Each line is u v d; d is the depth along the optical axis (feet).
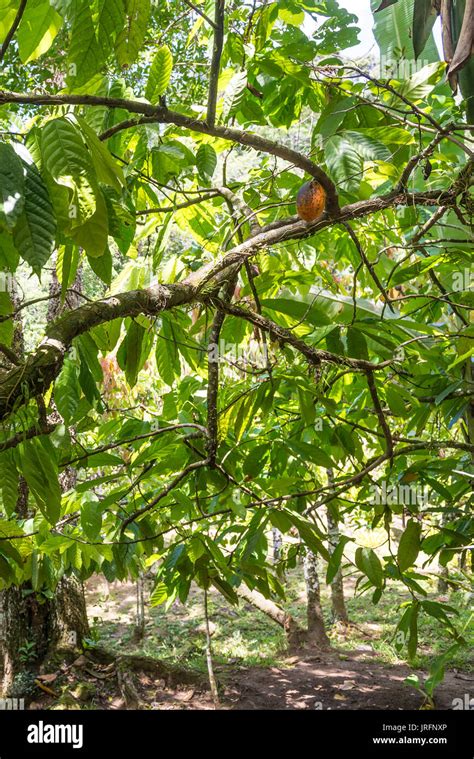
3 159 2.85
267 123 8.82
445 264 8.35
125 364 6.27
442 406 8.18
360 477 7.14
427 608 6.33
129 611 32.94
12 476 3.88
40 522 6.64
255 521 5.21
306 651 25.22
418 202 7.04
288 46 7.45
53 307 18.83
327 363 7.13
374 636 26.84
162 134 7.81
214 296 6.29
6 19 4.19
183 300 5.82
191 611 32.37
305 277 8.55
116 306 4.75
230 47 7.88
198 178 8.21
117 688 21.61
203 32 9.18
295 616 30.58
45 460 3.84
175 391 8.93
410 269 7.68
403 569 6.43
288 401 9.23
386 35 9.30
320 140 7.47
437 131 6.72
